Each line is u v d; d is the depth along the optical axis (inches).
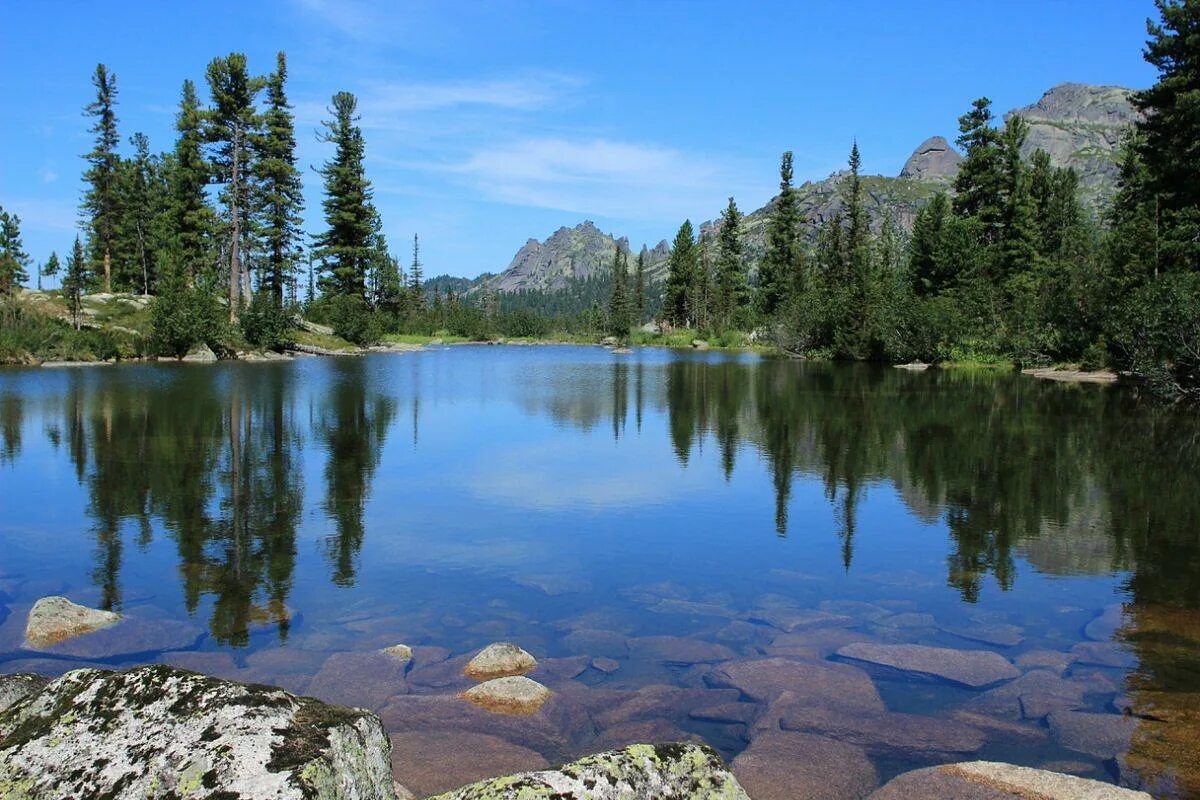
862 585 305.3
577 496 454.9
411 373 1402.6
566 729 191.9
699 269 3617.1
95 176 2065.7
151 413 776.3
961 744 184.4
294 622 262.2
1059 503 437.4
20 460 536.4
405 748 180.9
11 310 1472.7
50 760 105.1
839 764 175.2
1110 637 252.5
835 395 1029.2
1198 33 1237.7
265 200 2042.3
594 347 3034.0
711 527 389.1
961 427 722.8
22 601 279.0
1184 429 701.3
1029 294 1651.1
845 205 3075.8
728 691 214.1
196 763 100.2
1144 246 1301.7
